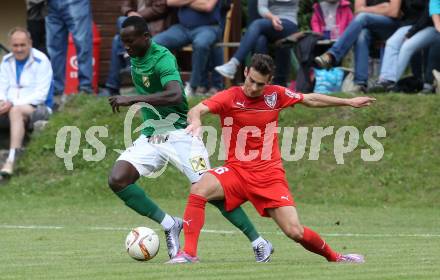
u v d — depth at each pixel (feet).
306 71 137.90
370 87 138.31
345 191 125.70
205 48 137.90
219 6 140.77
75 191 132.98
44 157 139.03
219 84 142.61
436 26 130.52
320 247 69.87
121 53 145.48
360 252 78.33
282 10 137.49
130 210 120.88
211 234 96.02
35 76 139.03
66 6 142.92
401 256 74.95
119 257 75.05
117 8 172.86
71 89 162.81
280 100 71.46
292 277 60.13
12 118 137.08
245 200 71.15
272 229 102.22
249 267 66.39
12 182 135.74
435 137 130.31
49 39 145.28
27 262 71.10
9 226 103.91
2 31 182.50
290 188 127.44
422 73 141.28
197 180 79.51
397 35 134.21
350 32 134.10
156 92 77.00
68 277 61.05
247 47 136.15
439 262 69.92
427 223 106.42
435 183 124.26
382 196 123.75
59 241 88.94
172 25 140.97
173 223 75.87
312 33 138.00
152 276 61.05
